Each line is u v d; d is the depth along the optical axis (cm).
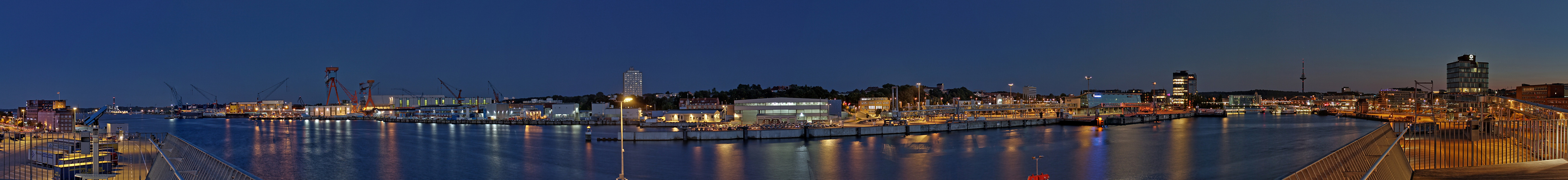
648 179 11788
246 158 15275
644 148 16738
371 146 17862
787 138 19812
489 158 14738
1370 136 10231
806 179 11656
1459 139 9769
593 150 16162
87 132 13275
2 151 12469
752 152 15825
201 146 18638
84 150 11106
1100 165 13238
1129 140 19075
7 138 13400
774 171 12581
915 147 17138
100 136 12350
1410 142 10206
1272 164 13250
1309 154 14875
